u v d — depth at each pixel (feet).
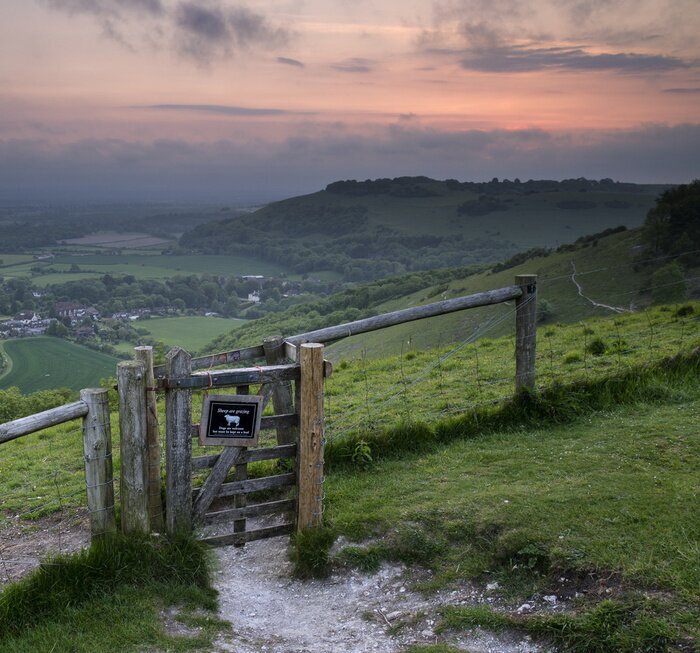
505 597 21.07
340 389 52.80
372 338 282.36
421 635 20.22
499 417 33.42
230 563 25.95
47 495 34.68
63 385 514.68
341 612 22.08
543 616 19.58
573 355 47.98
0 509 33.09
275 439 37.09
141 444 22.49
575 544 21.77
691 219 382.63
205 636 20.08
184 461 23.63
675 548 20.85
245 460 24.76
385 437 31.76
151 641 19.47
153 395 23.57
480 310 272.92
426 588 22.20
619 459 28.12
